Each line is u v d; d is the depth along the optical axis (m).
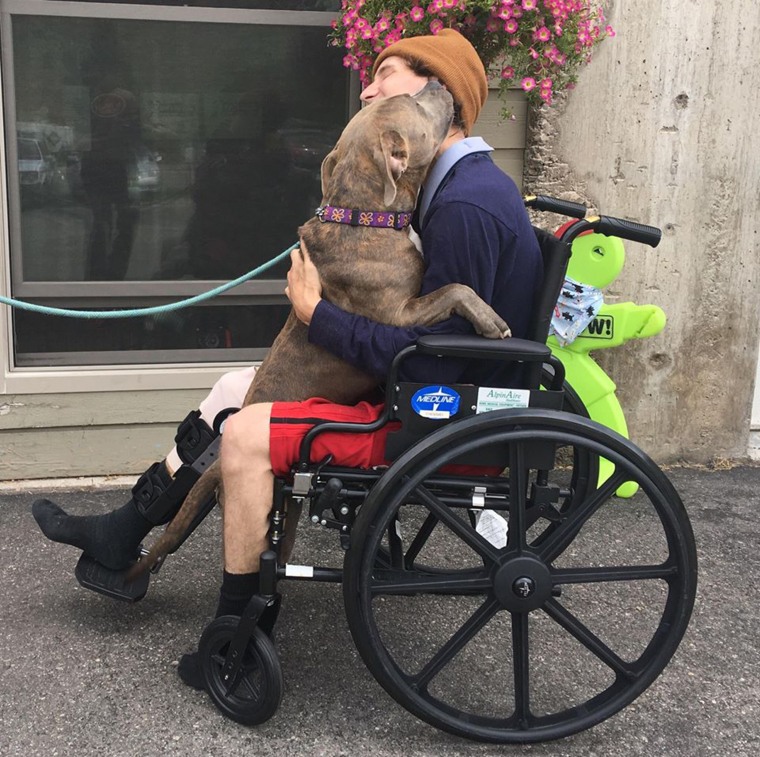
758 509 3.68
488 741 2.11
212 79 3.72
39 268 3.72
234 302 3.92
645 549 3.29
